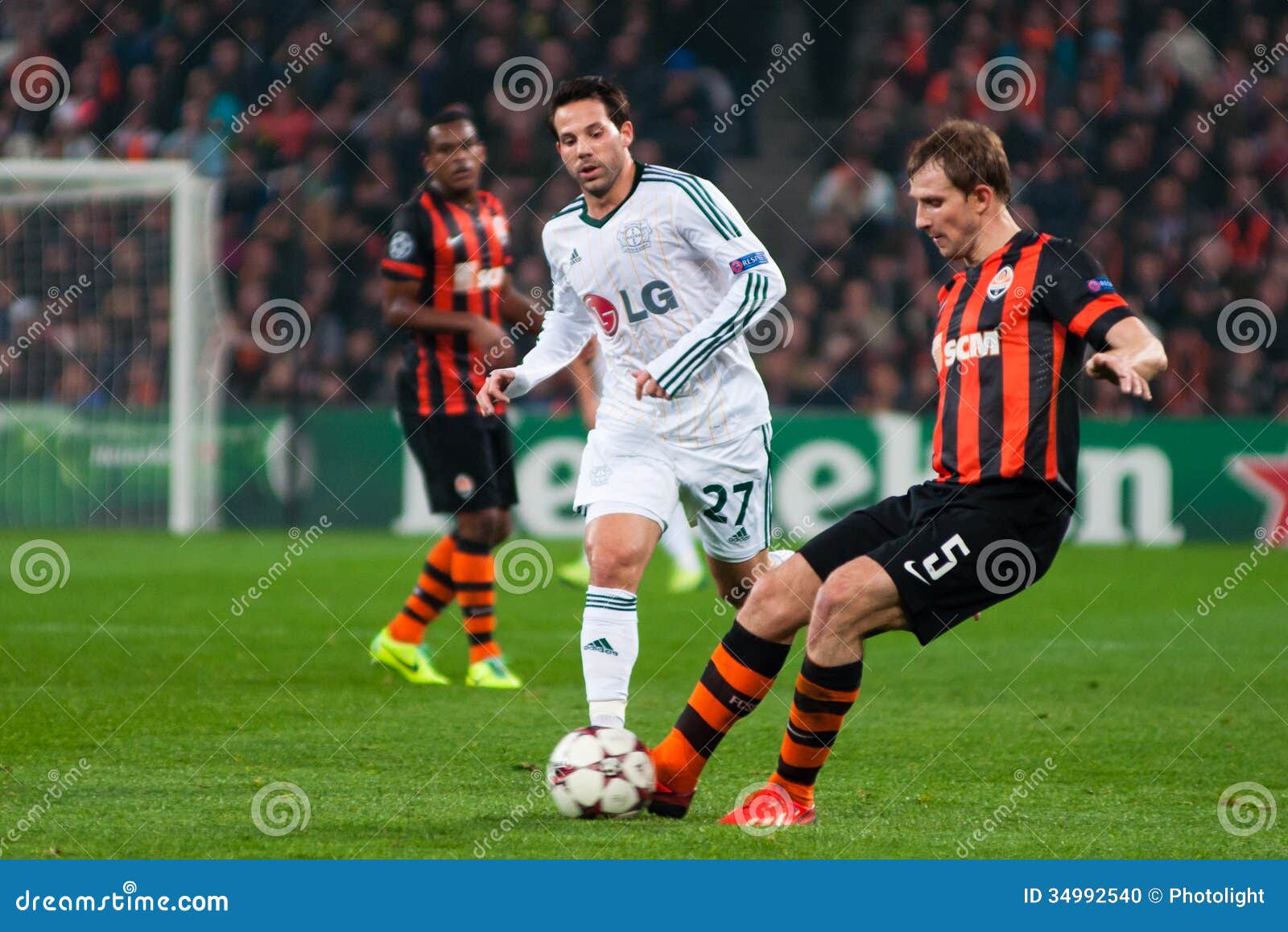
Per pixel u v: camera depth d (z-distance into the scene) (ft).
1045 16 206.18
